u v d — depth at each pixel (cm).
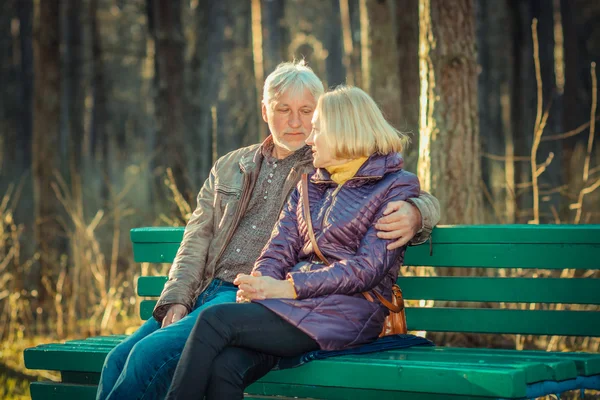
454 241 381
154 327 386
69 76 2233
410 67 883
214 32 2295
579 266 355
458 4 569
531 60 1661
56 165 1198
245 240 392
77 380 401
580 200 660
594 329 356
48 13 1238
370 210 341
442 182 567
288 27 2650
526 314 369
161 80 1377
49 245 1138
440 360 320
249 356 325
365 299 340
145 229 454
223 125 2536
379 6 818
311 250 348
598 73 2092
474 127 573
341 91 351
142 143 3042
